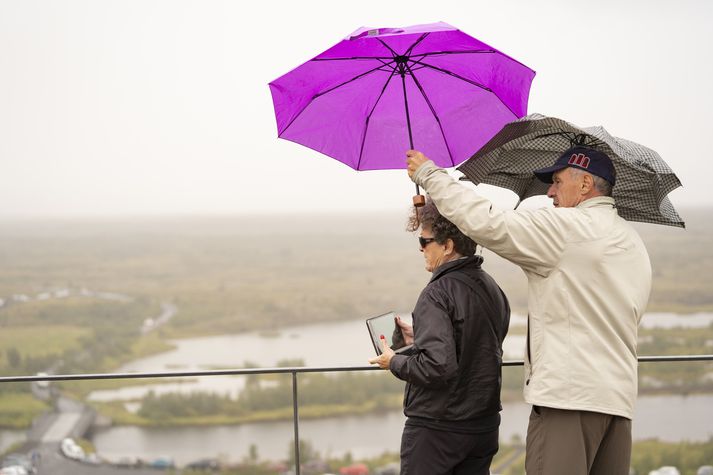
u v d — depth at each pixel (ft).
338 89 7.35
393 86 7.43
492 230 6.00
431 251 6.88
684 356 8.47
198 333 330.34
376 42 6.73
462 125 7.48
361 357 272.72
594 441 6.01
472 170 7.09
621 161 6.67
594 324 5.98
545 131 6.85
